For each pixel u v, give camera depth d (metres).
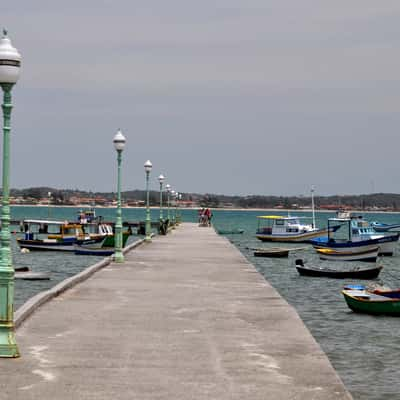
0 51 11.77
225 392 10.27
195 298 20.08
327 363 12.06
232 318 16.58
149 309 17.86
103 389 10.34
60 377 10.95
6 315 12.16
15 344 12.22
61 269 52.38
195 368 11.67
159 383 10.72
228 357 12.48
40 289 35.75
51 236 76.19
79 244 70.31
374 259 61.31
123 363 11.95
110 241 66.12
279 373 11.38
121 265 31.53
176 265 31.64
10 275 12.13
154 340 13.89
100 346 13.25
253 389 10.44
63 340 13.74
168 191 91.56
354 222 76.19
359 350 20.30
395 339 22.22
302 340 13.98
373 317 27.00
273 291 21.86
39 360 12.01
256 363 12.04
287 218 100.31
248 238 115.00
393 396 14.77
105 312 17.28
